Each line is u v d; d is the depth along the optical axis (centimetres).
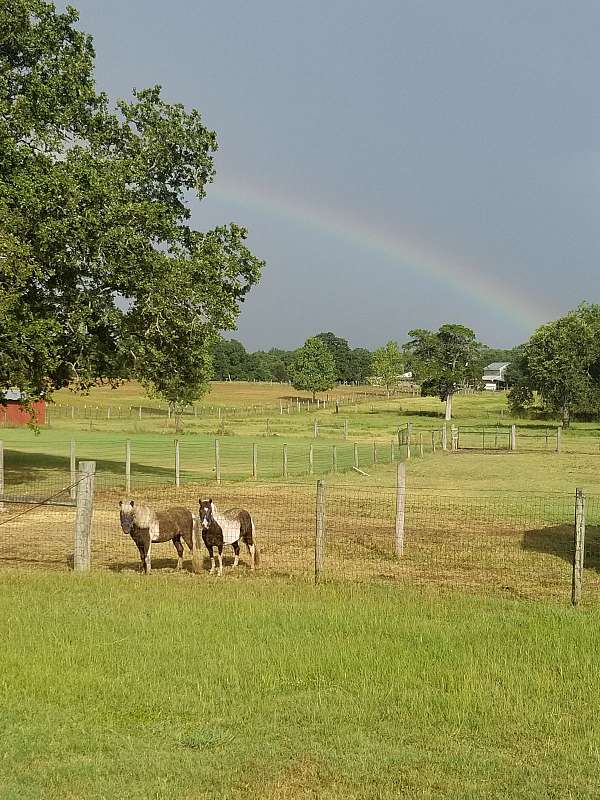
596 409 8881
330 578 1443
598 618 1122
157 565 1572
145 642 955
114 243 2809
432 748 688
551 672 872
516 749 689
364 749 679
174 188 3397
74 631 998
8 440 5575
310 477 3412
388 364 15412
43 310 2875
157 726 726
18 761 654
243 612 1105
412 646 955
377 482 3225
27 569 1472
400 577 1488
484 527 2080
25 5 2839
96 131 3148
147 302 2936
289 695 804
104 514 2231
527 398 10050
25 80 2934
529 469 4031
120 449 4988
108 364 3134
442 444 5662
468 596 1292
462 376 10431
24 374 2650
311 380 13938
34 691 801
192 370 3347
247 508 2375
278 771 639
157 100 3272
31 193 2595
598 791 610
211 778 628
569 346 8781
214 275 3206
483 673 861
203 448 5231
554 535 1967
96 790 607
